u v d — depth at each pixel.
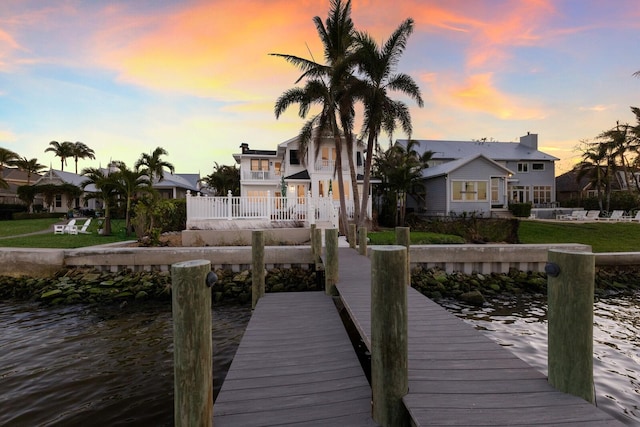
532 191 35.69
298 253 11.12
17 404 4.27
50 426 3.82
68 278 10.26
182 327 2.17
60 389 4.65
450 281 10.50
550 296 2.78
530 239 19.12
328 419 2.70
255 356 4.03
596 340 6.48
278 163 32.72
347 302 5.44
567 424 2.23
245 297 9.53
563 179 44.47
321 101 18.14
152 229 13.78
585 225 22.20
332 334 4.80
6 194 41.12
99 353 5.89
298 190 28.25
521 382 2.83
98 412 4.10
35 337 6.68
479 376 2.94
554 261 2.74
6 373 5.11
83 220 29.20
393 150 31.28
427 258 11.03
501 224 19.95
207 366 2.25
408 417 2.55
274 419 2.72
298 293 7.39
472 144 39.47
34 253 10.53
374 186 29.94
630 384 4.77
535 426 2.21
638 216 25.67
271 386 3.28
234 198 15.18
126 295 9.52
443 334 4.09
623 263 11.60
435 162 36.41
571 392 2.60
